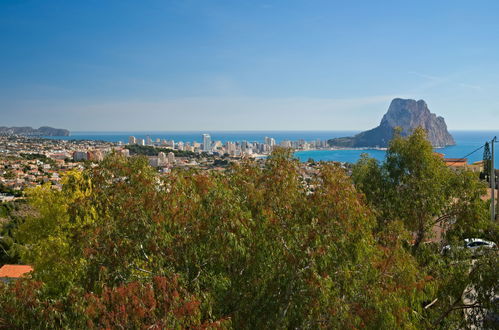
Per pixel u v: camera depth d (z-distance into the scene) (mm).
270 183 10695
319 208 9477
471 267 12062
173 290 7570
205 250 9648
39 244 17406
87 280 9570
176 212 9602
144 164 11039
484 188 16422
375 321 9062
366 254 9734
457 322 11867
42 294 8023
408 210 16484
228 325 7566
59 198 17531
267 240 9500
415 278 11109
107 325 6449
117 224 9914
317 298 8578
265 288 9398
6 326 7125
